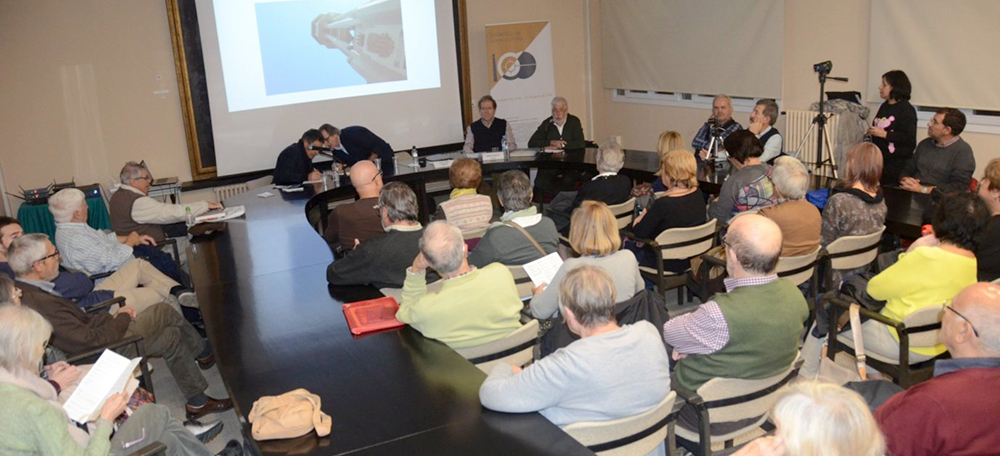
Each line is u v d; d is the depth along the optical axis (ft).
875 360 9.86
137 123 22.89
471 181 14.85
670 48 26.63
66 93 21.86
